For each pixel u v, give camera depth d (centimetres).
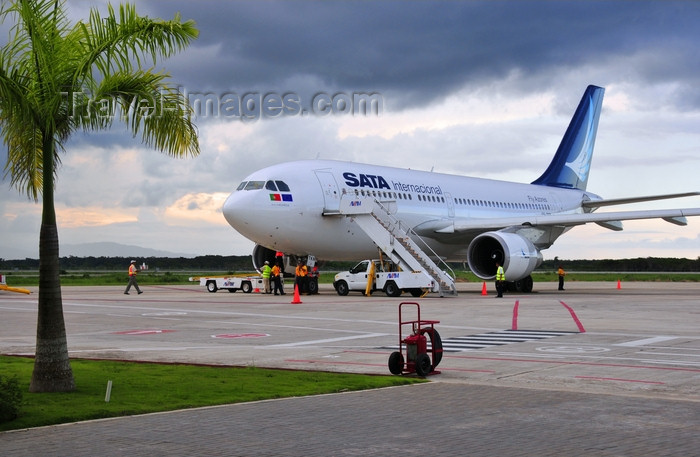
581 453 705
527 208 4547
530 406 925
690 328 1900
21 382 1117
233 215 3144
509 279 3359
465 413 886
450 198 3938
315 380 1114
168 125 1100
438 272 3284
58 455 701
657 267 10625
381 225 3309
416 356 1170
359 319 2177
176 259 13638
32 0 1011
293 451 716
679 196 4088
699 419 849
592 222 3572
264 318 2231
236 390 1030
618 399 967
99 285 5191
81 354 1459
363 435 779
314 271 3494
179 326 2023
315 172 3359
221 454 706
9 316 2408
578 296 3384
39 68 1024
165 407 920
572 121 5216
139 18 1060
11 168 1110
